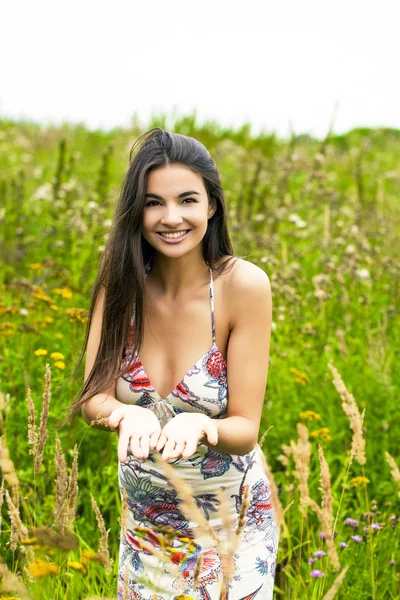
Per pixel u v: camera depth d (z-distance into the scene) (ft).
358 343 18.47
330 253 23.38
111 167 34.60
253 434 8.70
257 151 39.06
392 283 22.02
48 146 41.42
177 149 8.69
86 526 12.63
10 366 15.49
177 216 8.55
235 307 8.86
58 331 17.54
